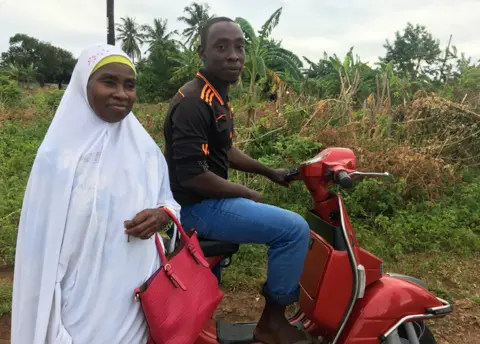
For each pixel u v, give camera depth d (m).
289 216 2.23
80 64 1.74
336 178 2.23
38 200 1.63
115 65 1.72
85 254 1.67
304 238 2.24
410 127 7.17
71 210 1.65
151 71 36.81
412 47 40.44
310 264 2.43
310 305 2.37
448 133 6.99
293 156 5.87
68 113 1.72
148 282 1.77
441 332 3.42
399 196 5.68
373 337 2.26
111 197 1.72
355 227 5.05
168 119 2.24
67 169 1.65
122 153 1.78
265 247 4.44
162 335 1.80
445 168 6.25
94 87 1.70
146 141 1.88
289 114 7.09
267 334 2.36
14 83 16.98
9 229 4.57
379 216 5.20
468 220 5.51
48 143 1.67
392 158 5.85
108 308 1.71
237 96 10.95
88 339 1.68
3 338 3.12
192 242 1.95
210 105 2.18
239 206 2.23
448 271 4.41
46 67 67.12
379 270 2.37
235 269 4.12
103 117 1.75
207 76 2.28
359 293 2.24
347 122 7.38
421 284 2.59
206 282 1.96
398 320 2.29
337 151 2.36
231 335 2.45
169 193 1.97
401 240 4.85
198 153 2.13
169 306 1.81
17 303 1.66
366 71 17.91
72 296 1.67
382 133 6.91
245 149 6.58
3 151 7.43
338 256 2.28
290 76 16.80
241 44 2.27
